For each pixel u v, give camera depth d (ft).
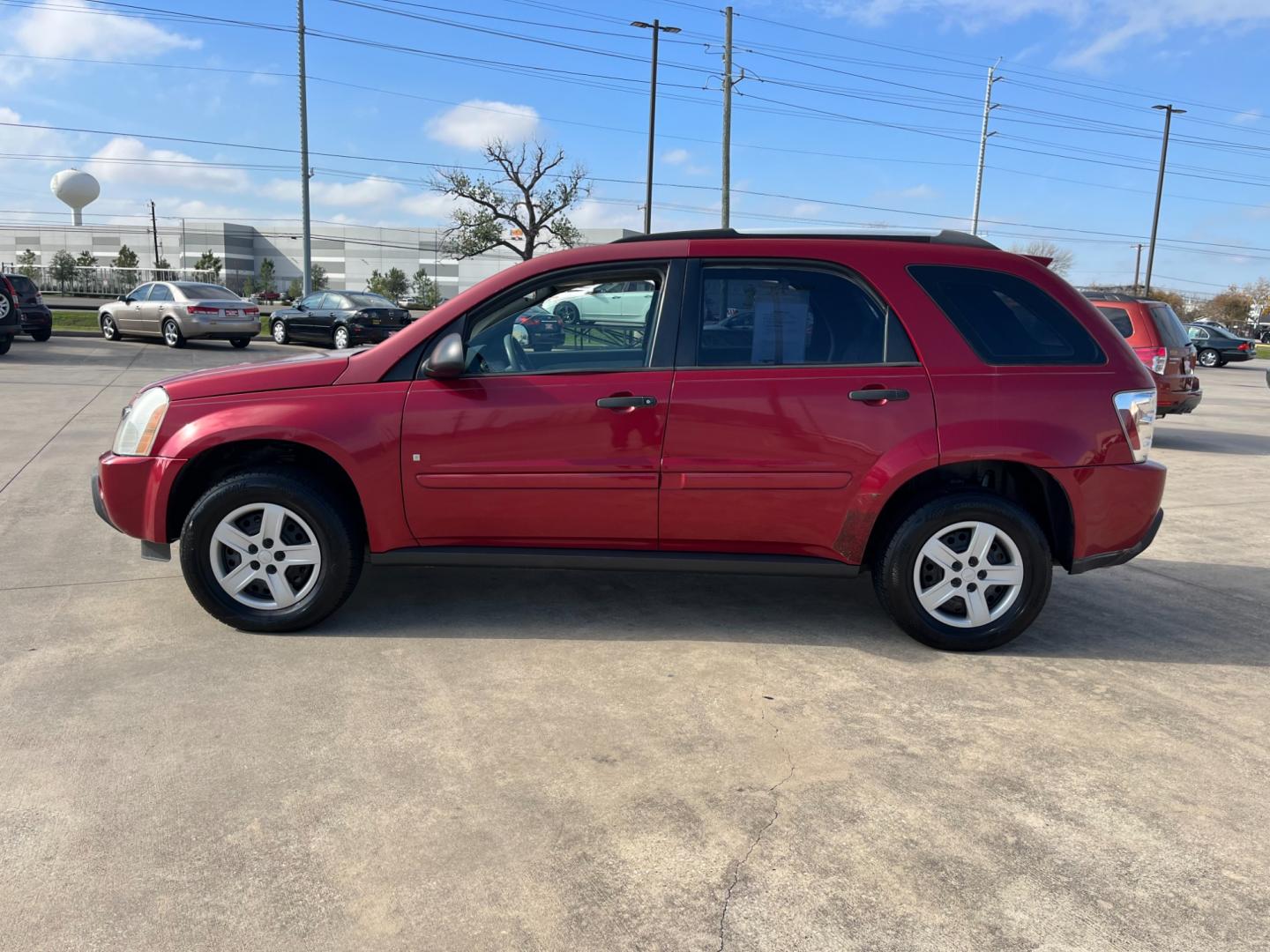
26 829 8.20
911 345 12.68
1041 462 12.52
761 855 8.13
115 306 70.54
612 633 13.51
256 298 231.50
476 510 12.84
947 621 13.07
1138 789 9.41
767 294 12.82
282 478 12.71
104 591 14.88
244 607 13.10
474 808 8.75
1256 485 27.91
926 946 7.02
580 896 7.51
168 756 9.56
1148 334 33.88
